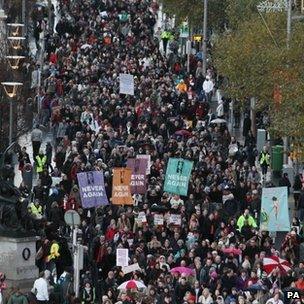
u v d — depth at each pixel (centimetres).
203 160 18550
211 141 19925
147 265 14975
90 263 15262
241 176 18225
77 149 19088
